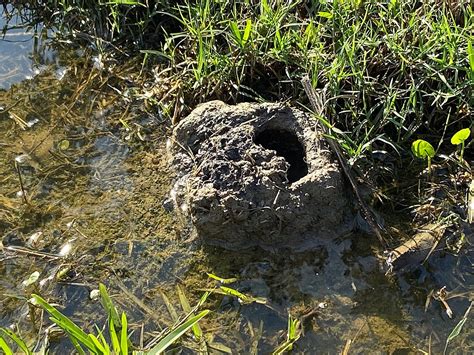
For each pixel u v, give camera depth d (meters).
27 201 0.50
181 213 0.48
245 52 0.54
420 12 0.56
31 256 0.47
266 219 0.45
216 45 0.59
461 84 0.49
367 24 0.55
